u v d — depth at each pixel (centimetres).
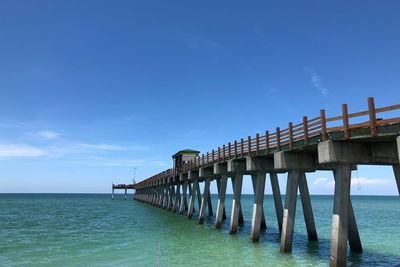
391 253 2097
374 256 1967
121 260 1998
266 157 2305
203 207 3688
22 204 10856
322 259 1867
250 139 2333
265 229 3222
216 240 2583
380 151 1478
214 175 3566
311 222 2416
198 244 2444
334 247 1434
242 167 2647
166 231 3262
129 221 4538
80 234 3250
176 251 2211
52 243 2691
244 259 1905
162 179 6438
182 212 4947
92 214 6125
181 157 5097
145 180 9144
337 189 1466
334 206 1473
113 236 3050
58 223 4450
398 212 7181
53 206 9500
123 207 8581
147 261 1948
